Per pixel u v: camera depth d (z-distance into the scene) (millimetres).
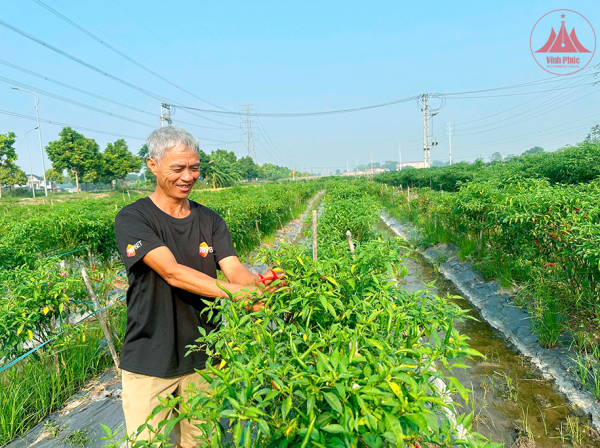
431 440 1363
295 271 1949
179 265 1917
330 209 8859
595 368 4148
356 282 1975
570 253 4715
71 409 3941
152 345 2016
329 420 1170
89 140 55250
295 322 1865
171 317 2037
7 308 3738
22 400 3791
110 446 1619
